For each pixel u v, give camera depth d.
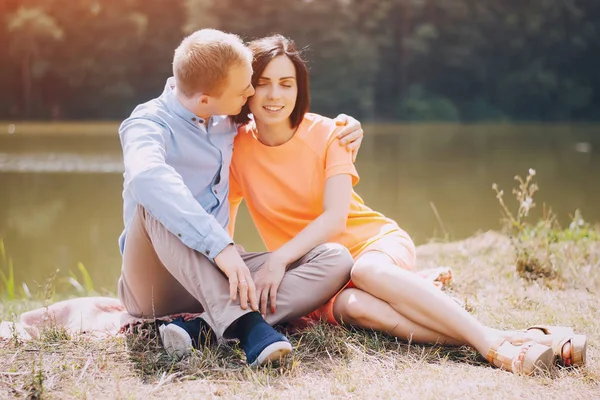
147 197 1.86
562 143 16.03
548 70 29.66
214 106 2.07
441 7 28.94
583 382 1.73
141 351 1.92
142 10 27.00
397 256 2.10
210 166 2.17
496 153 13.25
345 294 2.07
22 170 10.05
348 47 26.52
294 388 1.68
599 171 10.23
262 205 2.27
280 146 2.25
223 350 1.89
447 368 1.82
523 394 1.64
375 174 9.96
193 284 1.87
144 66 26.89
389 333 2.02
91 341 2.01
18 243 5.81
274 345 1.76
